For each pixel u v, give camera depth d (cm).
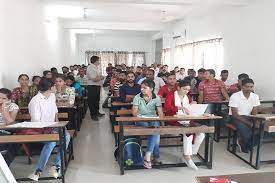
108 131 480
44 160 273
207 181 178
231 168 313
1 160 151
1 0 341
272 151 374
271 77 450
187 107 330
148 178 285
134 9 684
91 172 301
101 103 770
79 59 1559
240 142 356
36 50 518
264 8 465
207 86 463
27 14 460
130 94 447
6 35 360
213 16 672
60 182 276
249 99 364
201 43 740
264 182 180
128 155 303
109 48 1586
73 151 370
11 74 379
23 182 273
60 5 607
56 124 265
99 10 696
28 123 271
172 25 1026
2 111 287
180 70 758
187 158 310
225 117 407
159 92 448
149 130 285
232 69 578
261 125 303
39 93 303
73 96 440
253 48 500
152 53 1562
